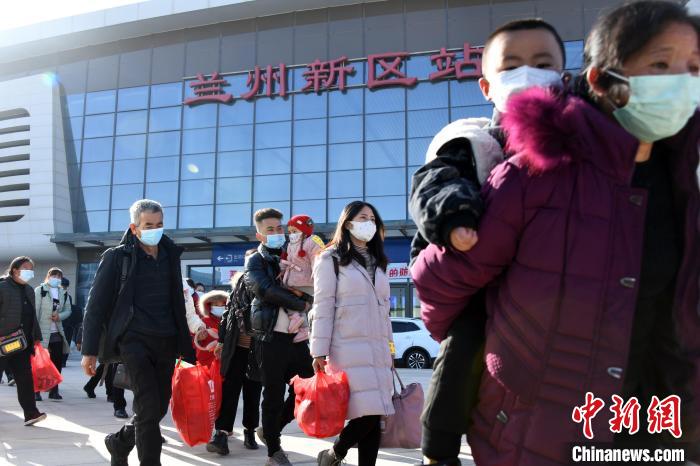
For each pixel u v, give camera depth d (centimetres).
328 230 2381
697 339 151
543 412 143
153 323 396
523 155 145
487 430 157
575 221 142
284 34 2570
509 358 147
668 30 143
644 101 143
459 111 2366
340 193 2430
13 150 2797
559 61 173
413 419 376
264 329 453
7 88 2844
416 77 2414
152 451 376
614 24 149
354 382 363
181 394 436
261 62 2581
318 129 2486
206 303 625
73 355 2161
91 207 2712
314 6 2519
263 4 2534
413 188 162
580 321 139
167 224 2583
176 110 2656
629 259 140
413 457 498
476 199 148
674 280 149
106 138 2730
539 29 171
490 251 148
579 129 142
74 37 2744
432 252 161
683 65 145
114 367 846
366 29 2486
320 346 371
